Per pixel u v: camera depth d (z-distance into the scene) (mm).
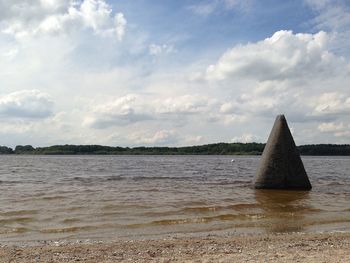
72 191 23047
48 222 13578
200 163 79125
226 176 37938
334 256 9250
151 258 9117
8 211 15539
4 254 9367
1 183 29281
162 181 31312
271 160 23797
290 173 23500
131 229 12680
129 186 26609
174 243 10617
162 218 14461
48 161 92062
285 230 12742
